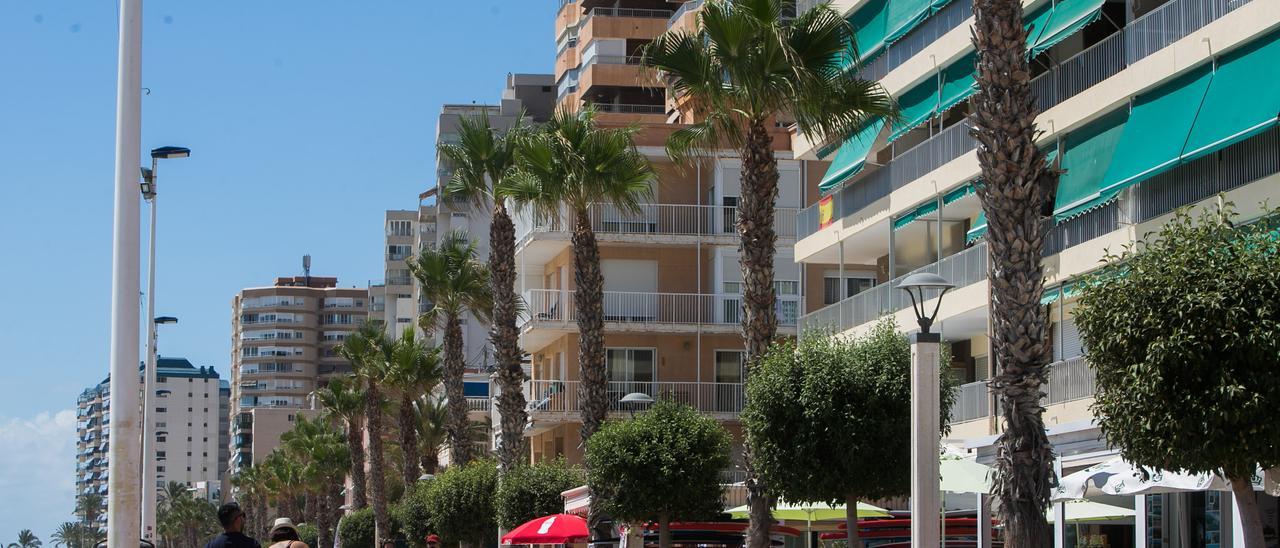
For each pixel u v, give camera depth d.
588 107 37.31
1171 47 25.56
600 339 34.62
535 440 60.34
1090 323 14.78
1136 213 27.27
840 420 22.67
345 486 119.69
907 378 22.84
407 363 64.50
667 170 55.34
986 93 17.80
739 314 54.78
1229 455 13.73
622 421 30.42
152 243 39.22
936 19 34.34
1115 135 27.34
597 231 54.56
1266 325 13.56
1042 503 17.41
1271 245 14.10
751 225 25.08
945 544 27.67
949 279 33.47
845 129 26.20
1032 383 17.48
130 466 14.86
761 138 25.30
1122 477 18.83
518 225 58.28
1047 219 29.00
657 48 26.00
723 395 54.12
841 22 25.36
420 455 80.12
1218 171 25.03
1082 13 27.88
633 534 31.31
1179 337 13.77
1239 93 23.53
